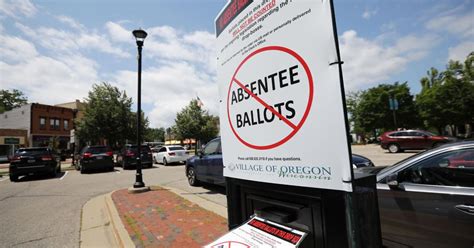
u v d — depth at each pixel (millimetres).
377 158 14102
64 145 36594
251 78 1753
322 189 1313
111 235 4438
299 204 1471
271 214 1593
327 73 1219
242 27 1841
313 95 1295
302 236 1370
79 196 7934
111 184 10086
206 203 5906
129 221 4730
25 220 5465
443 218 2615
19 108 33812
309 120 1322
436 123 32594
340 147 1170
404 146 16953
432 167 2881
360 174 1345
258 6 1670
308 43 1316
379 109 37406
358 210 1200
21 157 12180
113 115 24500
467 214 2461
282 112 1495
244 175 1870
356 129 43031
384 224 3094
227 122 2096
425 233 2744
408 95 36531
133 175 12711
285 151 1482
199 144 34906
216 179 7266
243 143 1872
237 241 1612
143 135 27328
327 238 1287
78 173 14836
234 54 1962
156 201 6281
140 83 8000
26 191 9141
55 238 4352
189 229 4164
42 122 34031
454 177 2707
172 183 9570
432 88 33531
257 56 1689
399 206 2955
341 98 1153
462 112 29750
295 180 1417
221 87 2189
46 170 12672
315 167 1300
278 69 1514
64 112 37156
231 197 2084
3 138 29984
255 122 1733
